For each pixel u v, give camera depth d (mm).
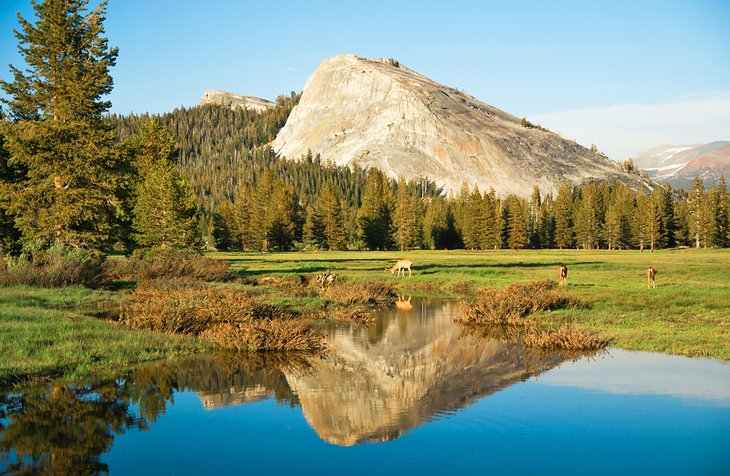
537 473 7855
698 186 122938
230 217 108688
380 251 107875
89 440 9352
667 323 21203
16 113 37812
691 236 125438
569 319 23141
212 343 17609
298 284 35969
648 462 8344
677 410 10930
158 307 20859
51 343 15219
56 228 35781
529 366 15195
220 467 8164
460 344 18703
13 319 18094
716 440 9180
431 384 13227
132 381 13039
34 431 9727
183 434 9594
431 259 68125
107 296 27078
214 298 22812
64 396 11688
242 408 11219
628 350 17312
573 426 9992
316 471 7902
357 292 31125
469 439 9422
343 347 18078
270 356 16391
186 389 12547
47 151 35750
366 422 10375
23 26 37000
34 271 29906
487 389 12766
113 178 37438
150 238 46781
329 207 111188
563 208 134250
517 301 25078
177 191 48406
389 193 130500
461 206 140250
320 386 13039
